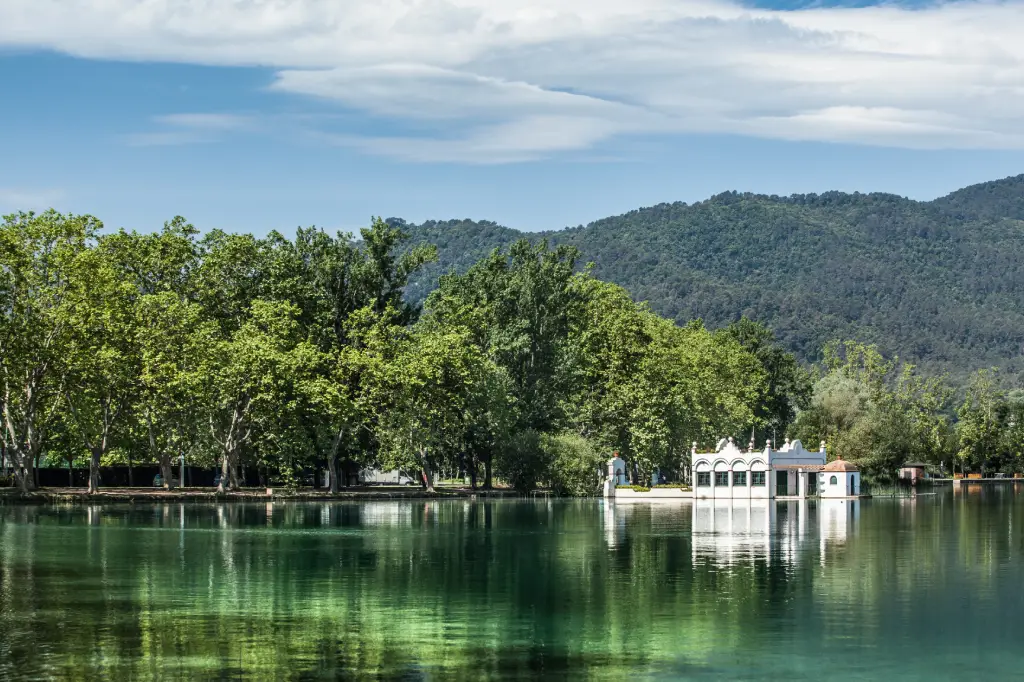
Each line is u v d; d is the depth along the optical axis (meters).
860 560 82.62
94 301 135.50
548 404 198.50
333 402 155.62
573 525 115.38
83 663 50.53
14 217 137.38
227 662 50.91
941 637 55.72
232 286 169.50
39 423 148.62
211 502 148.38
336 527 110.19
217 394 150.25
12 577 73.19
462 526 113.00
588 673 49.53
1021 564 79.88
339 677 48.69
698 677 49.00
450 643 54.62
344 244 189.12
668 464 195.50
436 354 169.50
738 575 74.88
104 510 129.12
